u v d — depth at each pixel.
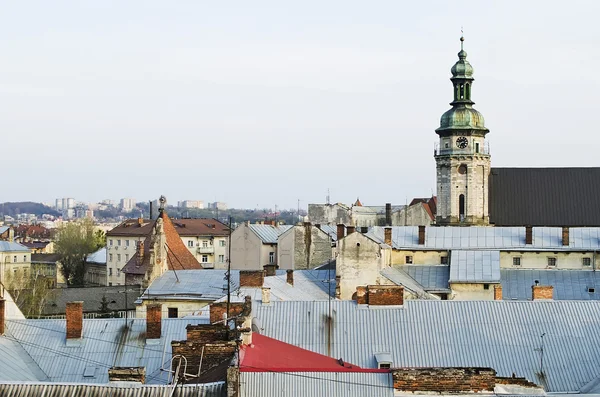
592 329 65.88
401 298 69.38
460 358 63.47
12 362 61.78
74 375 62.31
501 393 45.44
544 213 164.88
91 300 140.50
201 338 56.66
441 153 170.75
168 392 45.47
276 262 171.75
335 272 116.44
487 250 128.25
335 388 45.88
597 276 126.94
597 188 165.12
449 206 169.62
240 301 77.75
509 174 169.88
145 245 144.38
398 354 64.06
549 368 62.25
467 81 170.25
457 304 69.12
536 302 69.00
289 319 68.12
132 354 64.44
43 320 68.62
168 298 114.00
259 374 46.53
